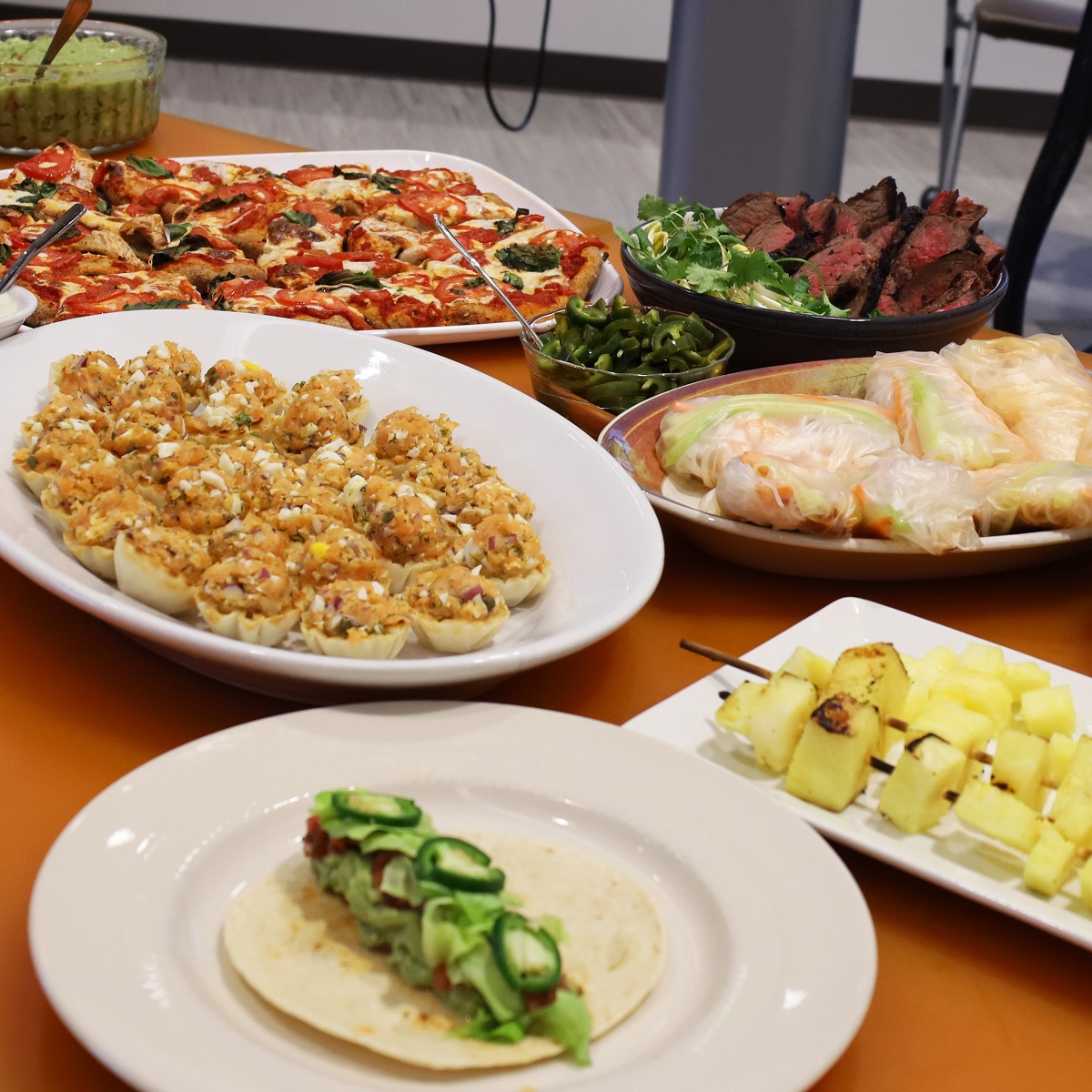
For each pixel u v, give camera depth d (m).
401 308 1.83
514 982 0.66
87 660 1.05
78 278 1.86
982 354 1.54
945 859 0.85
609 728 0.89
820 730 0.86
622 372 1.49
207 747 0.83
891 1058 0.75
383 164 2.63
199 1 7.17
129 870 0.75
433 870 0.69
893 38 7.28
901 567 1.22
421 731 0.88
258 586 1.00
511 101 7.19
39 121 2.48
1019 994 0.81
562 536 1.18
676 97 3.61
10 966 0.76
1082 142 3.72
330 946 0.72
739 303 1.62
